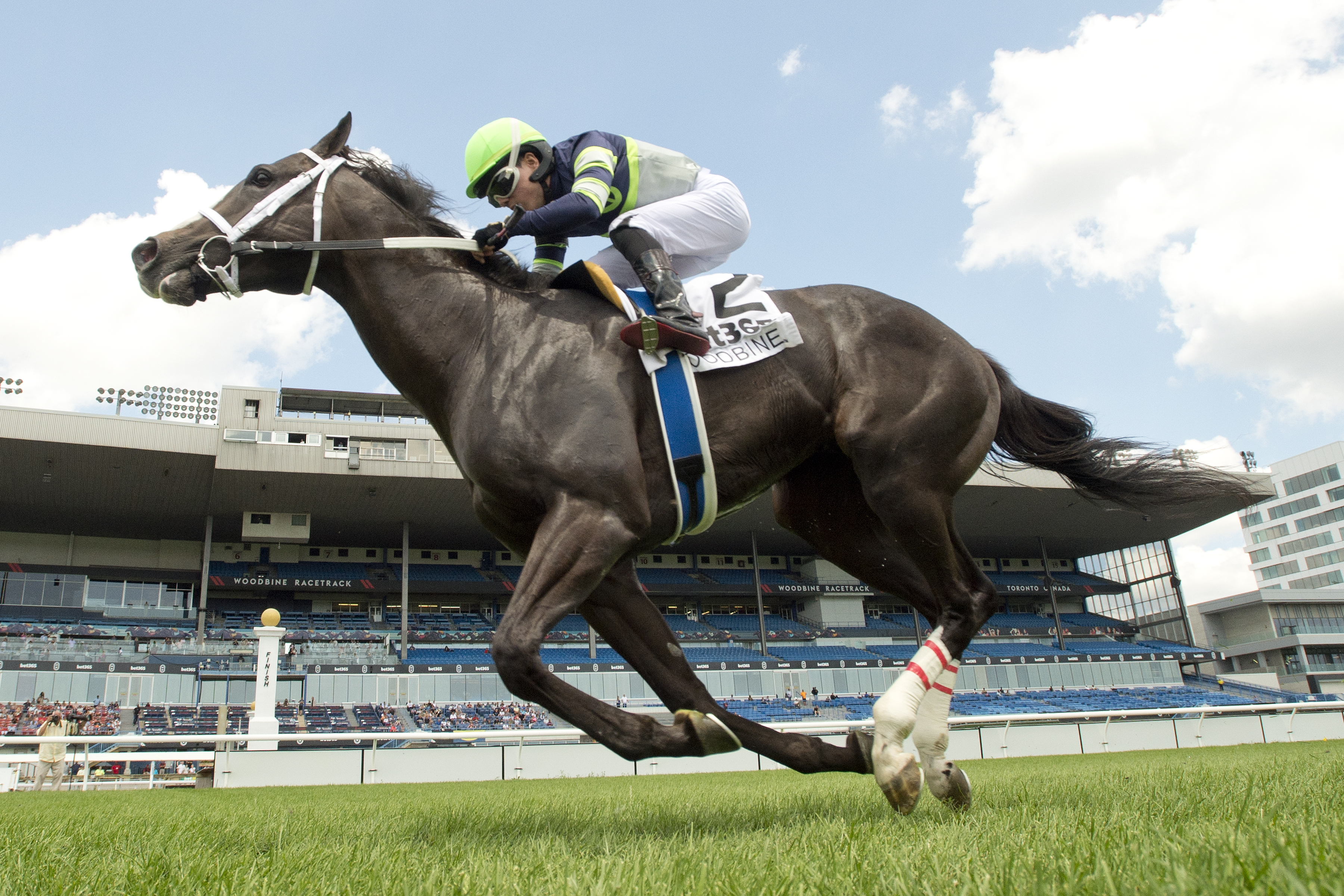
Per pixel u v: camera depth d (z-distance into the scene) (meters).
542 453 2.97
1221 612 55.72
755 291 3.46
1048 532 45.19
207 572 35.12
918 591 3.79
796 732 3.28
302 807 5.84
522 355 3.14
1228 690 43.03
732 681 37.41
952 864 1.89
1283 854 1.51
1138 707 38.34
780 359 3.35
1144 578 49.84
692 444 3.15
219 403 32.31
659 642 3.32
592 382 3.06
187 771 21.70
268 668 13.53
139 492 34.72
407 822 3.89
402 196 3.58
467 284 3.36
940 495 3.44
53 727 14.59
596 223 3.71
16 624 34.47
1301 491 84.38
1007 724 16.38
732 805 4.37
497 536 3.39
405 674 33.72
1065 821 2.68
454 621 41.69
